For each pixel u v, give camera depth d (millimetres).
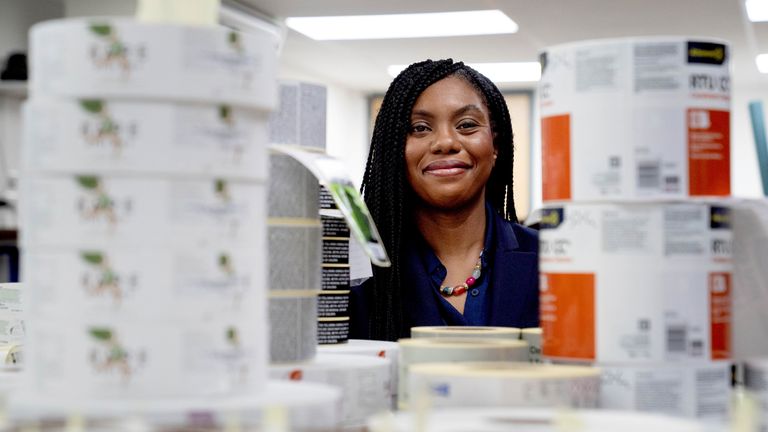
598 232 1231
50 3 6570
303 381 1316
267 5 7102
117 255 1032
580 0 6816
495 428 969
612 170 1226
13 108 6730
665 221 1219
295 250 1436
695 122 1235
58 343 1048
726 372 1254
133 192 1033
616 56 1229
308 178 1454
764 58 8633
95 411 978
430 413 1056
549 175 1285
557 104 1270
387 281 2338
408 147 2385
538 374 1138
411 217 2426
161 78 1034
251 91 1080
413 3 7016
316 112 1578
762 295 1278
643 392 1215
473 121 2383
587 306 1235
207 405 1003
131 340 1029
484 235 2426
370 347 1649
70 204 1043
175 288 1035
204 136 1054
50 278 1057
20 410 1001
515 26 7641
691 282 1225
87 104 1039
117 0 6457
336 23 7734
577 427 952
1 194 6555
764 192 1555
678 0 6758
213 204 1059
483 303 2361
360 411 1363
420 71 2404
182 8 1119
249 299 1088
